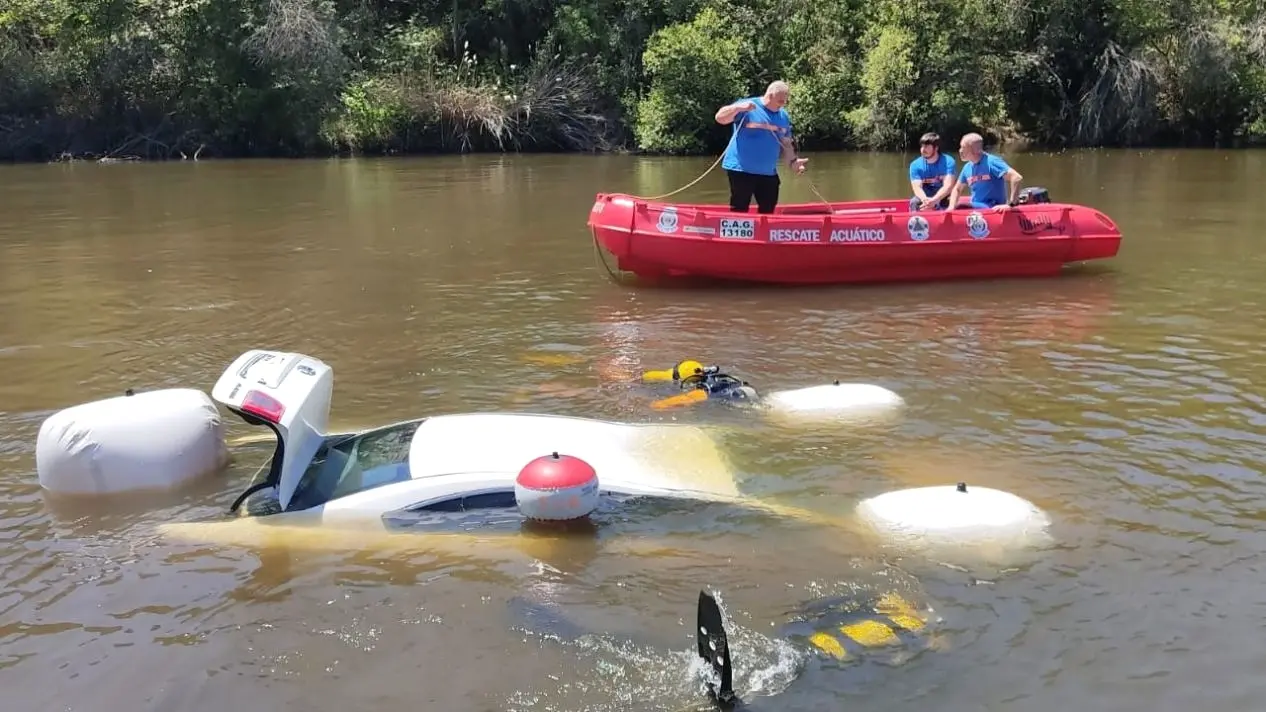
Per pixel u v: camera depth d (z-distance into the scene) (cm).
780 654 347
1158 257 1111
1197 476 491
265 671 345
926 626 364
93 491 489
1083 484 483
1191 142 3094
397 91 2986
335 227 1412
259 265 1109
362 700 328
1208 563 405
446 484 455
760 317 854
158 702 331
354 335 794
